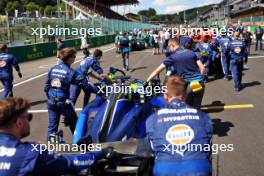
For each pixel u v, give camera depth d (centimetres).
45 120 859
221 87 1198
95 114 521
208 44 1328
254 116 819
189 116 338
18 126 275
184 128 330
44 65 2216
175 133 329
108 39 4922
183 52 649
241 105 928
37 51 2709
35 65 2227
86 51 926
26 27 2991
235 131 711
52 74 608
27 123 282
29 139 707
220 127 742
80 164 308
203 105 946
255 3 6328
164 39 2552
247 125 749
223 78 1386
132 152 393
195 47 1302
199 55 1280
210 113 862
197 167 315
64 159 295
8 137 270
